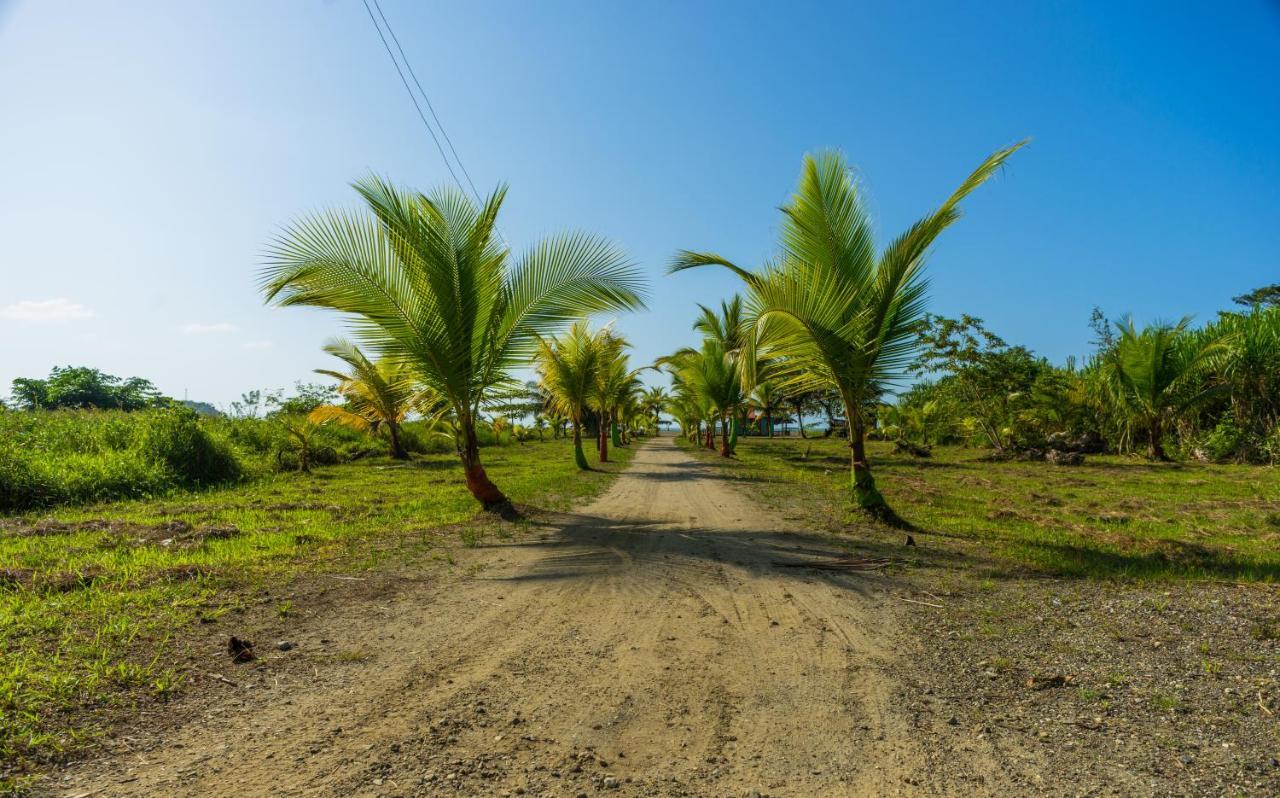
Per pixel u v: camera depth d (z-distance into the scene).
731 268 8.93
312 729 2.98
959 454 26.67
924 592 5.37
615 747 2.85
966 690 3.46
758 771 2.66
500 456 26.95
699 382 25.42
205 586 5.37
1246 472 17.23
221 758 2.71
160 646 3.98
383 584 5.57
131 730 2.95
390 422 23.30
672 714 3.18
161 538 7.61
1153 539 7.86
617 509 10.51
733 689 3.47
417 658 3.88
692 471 18.88
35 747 2.74
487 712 3.18
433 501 11.20
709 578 5.83
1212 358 22.08
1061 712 3.19
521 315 9.61
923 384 33.84
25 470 10.65
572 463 22.22
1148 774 2.61
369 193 8.56
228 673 3.62
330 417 21.73
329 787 2.50
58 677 3.40
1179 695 3.34
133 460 12.89
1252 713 3.12
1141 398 22.67
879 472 18.16
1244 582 5.58
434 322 9.01
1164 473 17.44
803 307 7.95
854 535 7.98
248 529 8.22
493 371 9.86
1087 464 20.92
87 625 4.30
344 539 7.57
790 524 8.84
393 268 8.70
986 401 25.11
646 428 74.44
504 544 7.39
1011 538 7.81
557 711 3.19
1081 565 6.22
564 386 18.86
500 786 2.52
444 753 2.78
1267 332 21.19
